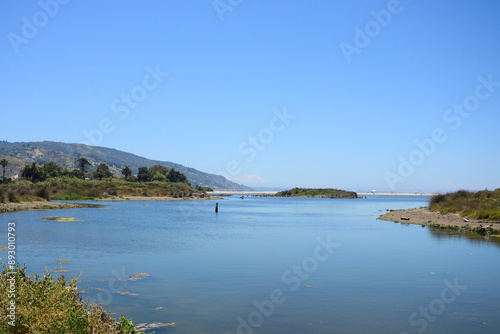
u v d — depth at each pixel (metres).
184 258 24.20
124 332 10.17
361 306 14.51
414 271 20.59
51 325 9.29
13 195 69.69
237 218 63.59
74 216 56.75
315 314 13.52
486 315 13.51
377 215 73.44
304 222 55.75
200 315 13.28
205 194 176.00
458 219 49.41
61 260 22.50
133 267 21.11
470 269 21.31
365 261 23.70
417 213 61.03
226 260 23.72
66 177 155.12
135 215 63.78
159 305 14.36
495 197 55.88
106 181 156.50
